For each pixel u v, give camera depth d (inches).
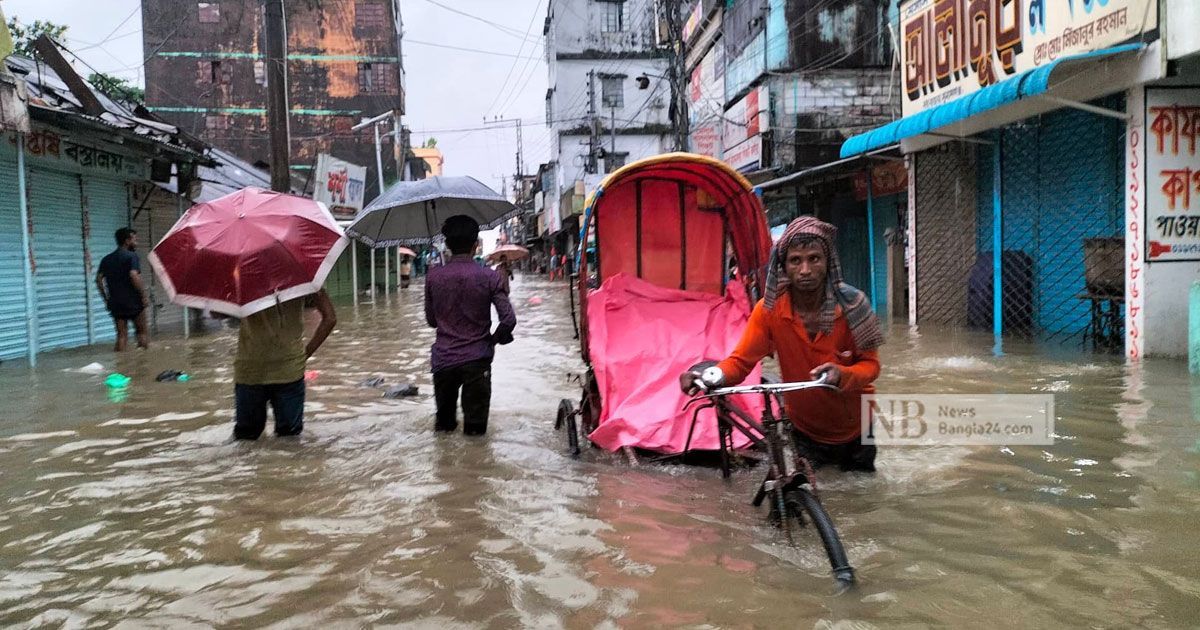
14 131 380.5
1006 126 471.8
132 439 237.3
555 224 2006.6
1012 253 465.4
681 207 244.7
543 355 434.6
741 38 877.2
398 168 1475.1
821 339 166.7
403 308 880.3
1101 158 402.3
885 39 786.8
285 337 232.8
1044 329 450.3
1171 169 336.2
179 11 1455.5
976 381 296.4
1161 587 118.3
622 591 123.4
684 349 220.2
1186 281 339.0
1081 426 219.1
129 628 115.2
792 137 789.2
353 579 131.0
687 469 195.3
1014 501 159.3
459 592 124.8
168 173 587.2
